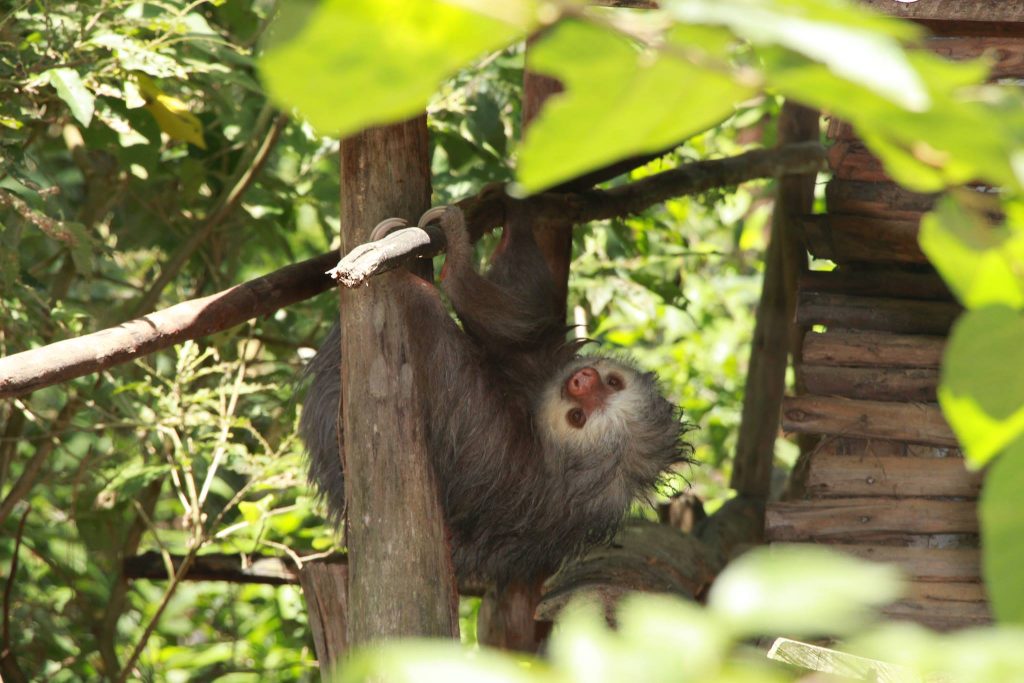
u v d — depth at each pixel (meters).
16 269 7.30
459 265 6.19
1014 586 1.30
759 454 10.56
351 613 5.50
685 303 10.44
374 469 5.48
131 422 8.68
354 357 5.59
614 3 5.29
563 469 7.22
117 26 8.09
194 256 11.16
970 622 6.82
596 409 7.22
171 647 11.21
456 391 6.33
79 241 6.63
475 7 1.05
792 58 1.09
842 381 7.18
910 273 7.38
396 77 1.06
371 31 1.04
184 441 9.30
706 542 9.06
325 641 6.73
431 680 0.95
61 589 11.68
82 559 11.48
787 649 3.28
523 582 7.66
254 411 10.46
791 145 9.56
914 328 7.22
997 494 1.33
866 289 7.38
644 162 7.96
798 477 9.67
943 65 1.05
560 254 8.16
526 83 7.99
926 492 6.99
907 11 5.42
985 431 1.38
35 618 10.68
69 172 11.36
